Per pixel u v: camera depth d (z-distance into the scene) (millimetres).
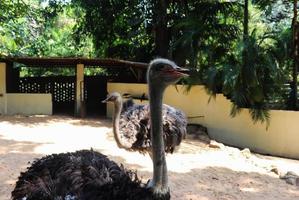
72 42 20984
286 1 13375
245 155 10250
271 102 12461
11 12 16016
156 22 14984
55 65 15742
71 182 3318
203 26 13242
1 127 12008
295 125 11555
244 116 12188
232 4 13875
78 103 14828
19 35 16625
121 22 16547
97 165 3562
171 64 3279
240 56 11898
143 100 14219
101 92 17188
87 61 14609
